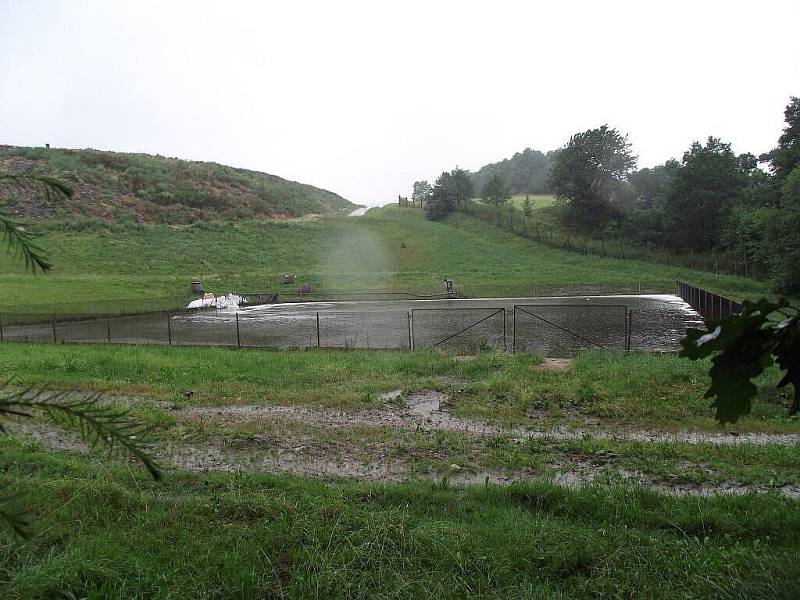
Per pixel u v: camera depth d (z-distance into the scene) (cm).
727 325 149
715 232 5312
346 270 4738
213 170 8675
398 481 611
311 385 1091
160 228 5425
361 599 353
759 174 5812
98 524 452
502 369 1174
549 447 721
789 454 669
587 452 700
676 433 785
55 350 1527
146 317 2680
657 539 431
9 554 373
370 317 2509
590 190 6353
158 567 382
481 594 354
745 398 158
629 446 710
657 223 5716
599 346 1603
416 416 883
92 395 190
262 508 484
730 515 478
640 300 3203
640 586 362
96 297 3319
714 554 397
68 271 4047
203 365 1261
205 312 2916
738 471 619
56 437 729
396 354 1418
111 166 7406
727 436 769
